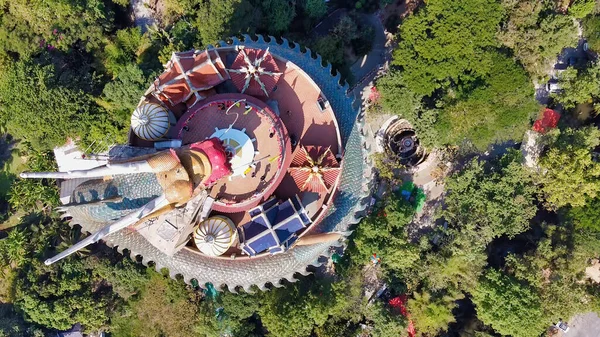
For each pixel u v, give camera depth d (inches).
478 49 2413.9
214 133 1690.5
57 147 2647.6
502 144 2716.5
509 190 2507.4
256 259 1884.8
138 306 2576.3
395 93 2518.5
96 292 2674.7
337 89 2048.5
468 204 2566.4
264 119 1704.0
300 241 1815.9
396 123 2812.5
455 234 2551.7
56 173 1491.1
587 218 2471.7
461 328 2716.5
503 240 2765.7
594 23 2546.8
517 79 2405.3
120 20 2778.1
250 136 1692.9
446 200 2632.9
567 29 2353.6
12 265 2689.5
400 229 2593.5
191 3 2554.1
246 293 2384.4
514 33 2391.7
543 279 2529.5
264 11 2516.0
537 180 2559.1
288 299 2377.0
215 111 1720.0
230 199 1670.8
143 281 2527.1
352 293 2498.8
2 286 2669.8
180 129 1705.2
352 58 2763.3
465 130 2519.7
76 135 2571.4
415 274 2596.0
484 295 2497.5
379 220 2532.0
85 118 2504.9
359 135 2033.7
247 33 2402.8
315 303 2361.0
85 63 2630.4
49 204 2677.2
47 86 2433.6
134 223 1646.2
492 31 2395.4
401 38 2677.2
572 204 2465.6
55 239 2699.3
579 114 2709.2
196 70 1734.7
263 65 1835.6
